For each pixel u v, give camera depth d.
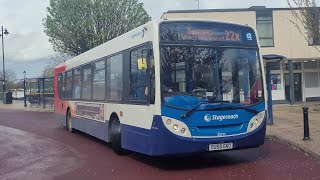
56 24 36.28
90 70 13.48
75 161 10.30
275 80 30.42
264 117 9.12
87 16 35.81
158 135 8.30
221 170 8.56
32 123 22.25
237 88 8.89
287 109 24.45
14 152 12.14
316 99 31.08
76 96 15.43
